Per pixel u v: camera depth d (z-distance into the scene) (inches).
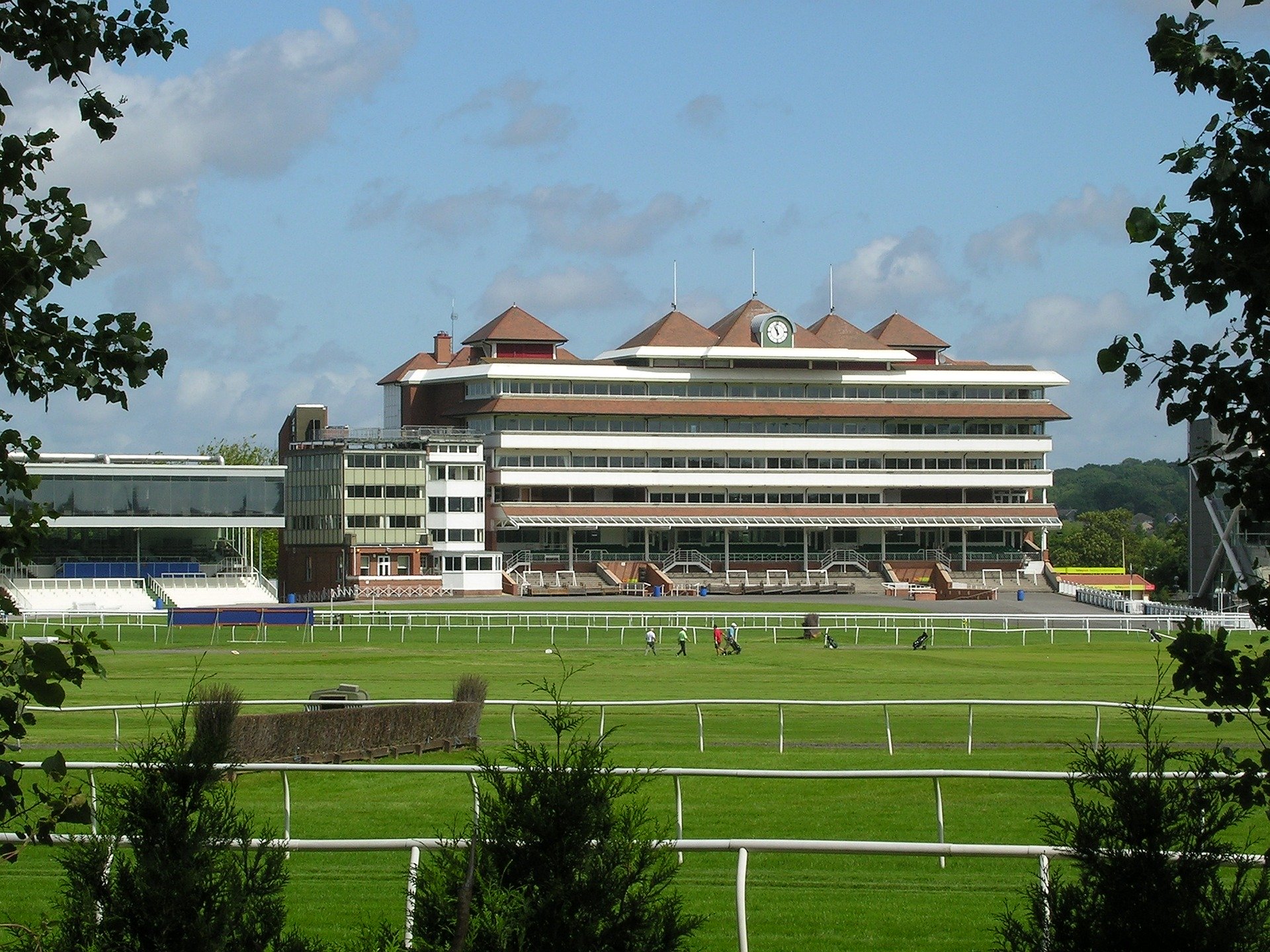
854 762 1243.8
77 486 4793.3
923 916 728.3
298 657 2832.2
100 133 454.3
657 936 454.9
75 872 467.8
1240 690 417.7
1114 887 442.0
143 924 453.1
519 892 444.5
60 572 4763.8
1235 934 431.5
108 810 482.3
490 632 3550.7
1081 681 2369.6
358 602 4894.2
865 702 1326.3
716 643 3093.0
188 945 453.7
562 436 5753.0
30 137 429.7
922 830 942.4
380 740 1278.3
